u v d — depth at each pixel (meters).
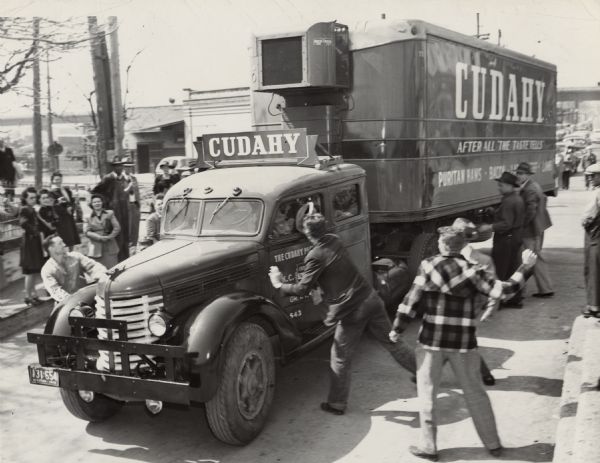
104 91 11.29
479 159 9.70
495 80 10.12
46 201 9.55
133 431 5.21
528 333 7.23
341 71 7.76
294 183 5.86
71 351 4.93
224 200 5.72
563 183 27.27
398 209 7.87
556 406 5.24
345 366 5.23
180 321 4.78
